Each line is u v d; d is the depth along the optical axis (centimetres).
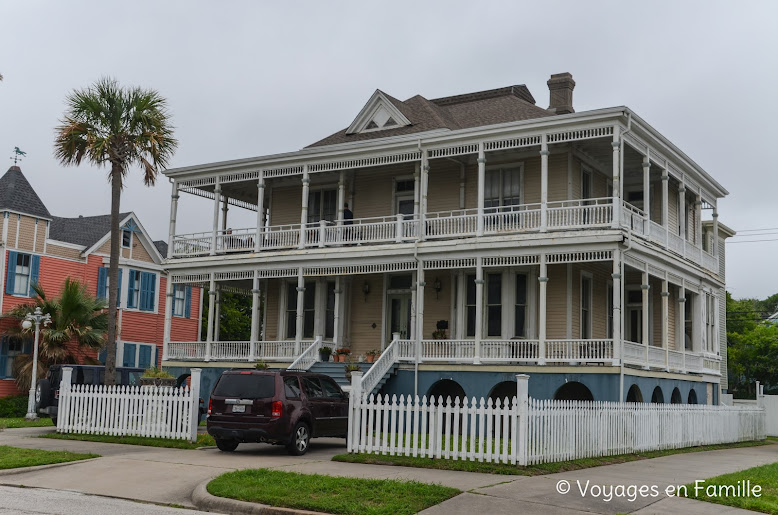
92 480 1376
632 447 1941
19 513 1089
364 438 1656
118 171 2619
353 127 3155
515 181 2811
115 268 2589
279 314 3238
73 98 2616
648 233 2598
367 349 3025
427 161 2748
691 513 1128
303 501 1141
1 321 3462
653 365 2580
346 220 2958
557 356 2525
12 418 3059
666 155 2781
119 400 2016
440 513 1107
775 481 1468
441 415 1574
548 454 1562
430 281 2917
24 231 3650
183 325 4484
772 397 3475
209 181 3197
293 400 1748
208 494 1201
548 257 2522
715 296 3338
